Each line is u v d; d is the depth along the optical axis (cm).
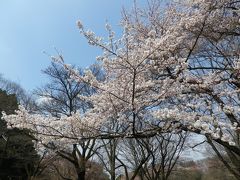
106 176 2547
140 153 1808
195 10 812
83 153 1862
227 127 538
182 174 2498
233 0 800
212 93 664
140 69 628
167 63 662
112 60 620
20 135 2250
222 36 838
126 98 657
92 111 724
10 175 2586
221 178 2556
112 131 702
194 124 527
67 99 1833
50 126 654
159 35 867
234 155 1067
